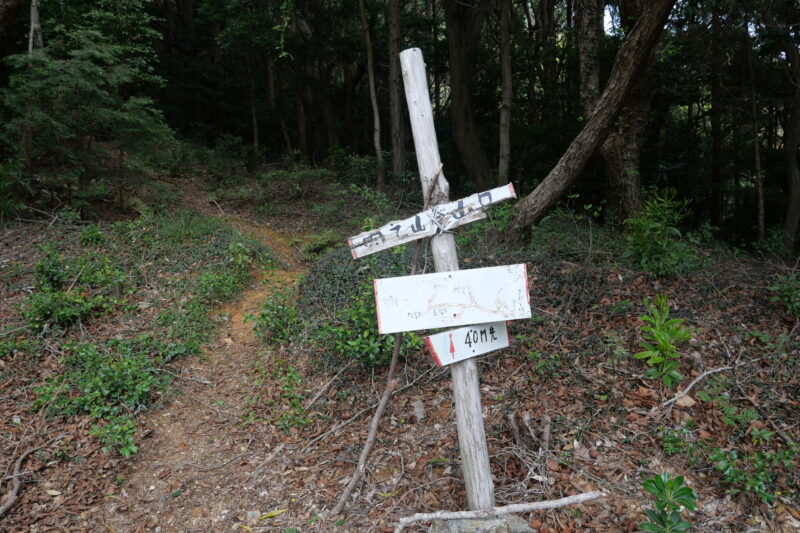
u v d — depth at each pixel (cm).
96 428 424
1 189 807
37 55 775
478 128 1623
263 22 1438
